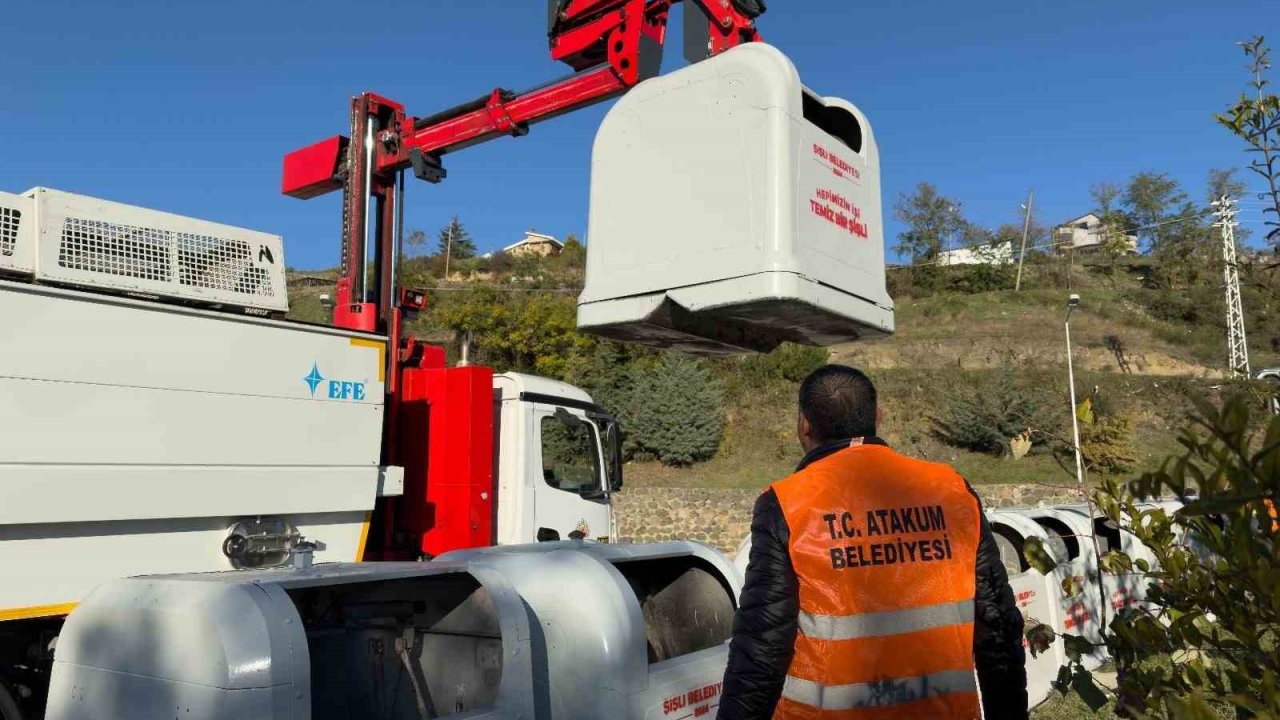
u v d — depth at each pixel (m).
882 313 3.40
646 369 24.39
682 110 3.22
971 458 21.30
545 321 26.16
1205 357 26.45
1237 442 1.37
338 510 5.48
